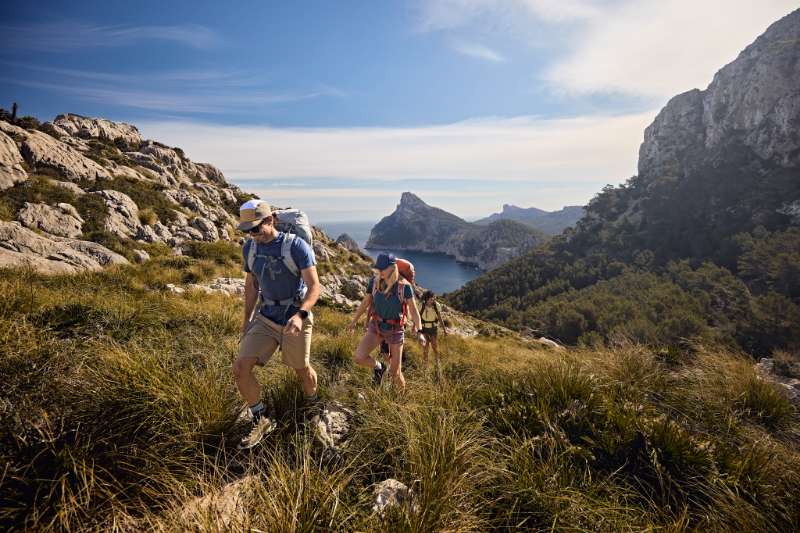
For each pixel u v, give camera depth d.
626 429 2.72
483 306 105.38
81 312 4.27
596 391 3.30
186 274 11.84
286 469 2.07
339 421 2.85
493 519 1.99
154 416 2.34
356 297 20.67
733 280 65.69
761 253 70.62
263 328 2.65
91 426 2.21
